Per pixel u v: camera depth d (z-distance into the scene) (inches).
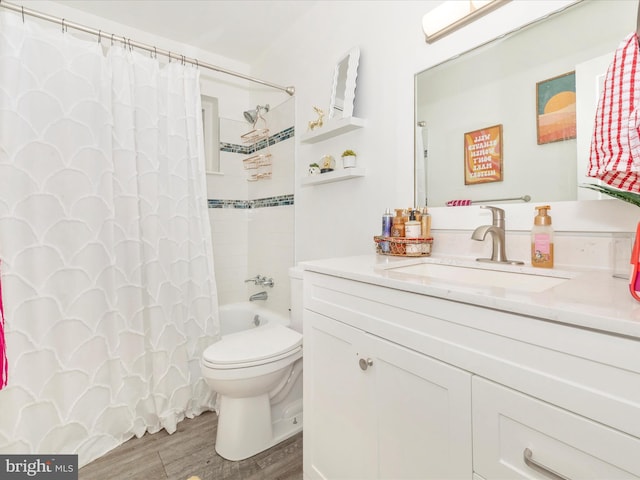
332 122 67.1
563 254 39.6
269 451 59.0
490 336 25.0
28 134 56.2
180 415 70.1
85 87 61.5
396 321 32.7
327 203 75.9
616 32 36.1
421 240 50.8
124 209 65.7
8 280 54.0
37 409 55.6
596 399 19.8
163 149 72.1
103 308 62.3
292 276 69.6
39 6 74.5
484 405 25.3
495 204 46.4
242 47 98.5
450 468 27.9
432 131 54.1
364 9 66.3
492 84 46.7
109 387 62.3
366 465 36.4
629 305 21.4
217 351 57.2
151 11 81.0
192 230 76.3
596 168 28.1
